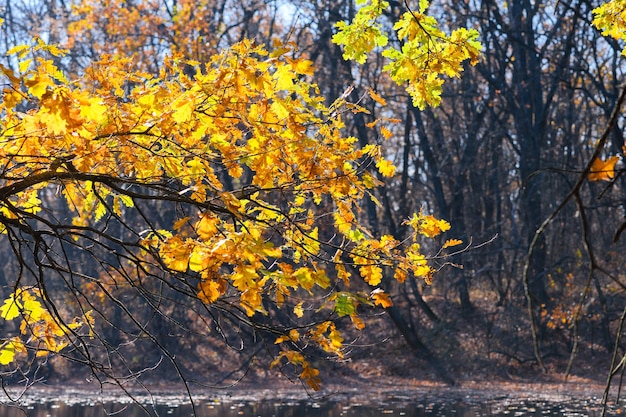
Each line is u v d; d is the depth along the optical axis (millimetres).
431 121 37719
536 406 22188
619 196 32625
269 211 4922
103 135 4293
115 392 27141
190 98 4094
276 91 4344
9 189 4250
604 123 31766
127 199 4949
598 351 30656
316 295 18969
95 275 25750
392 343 32375
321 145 4539
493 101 35469
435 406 22672
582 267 31328
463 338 32156
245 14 33438
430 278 4785
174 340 30766
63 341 5129
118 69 4543
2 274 33875
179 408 22484
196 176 4617
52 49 4086
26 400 23828
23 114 4074
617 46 29047
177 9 27672
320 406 22953
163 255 4082
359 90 32812
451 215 36031
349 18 33688
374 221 30906
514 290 32688
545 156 33562
